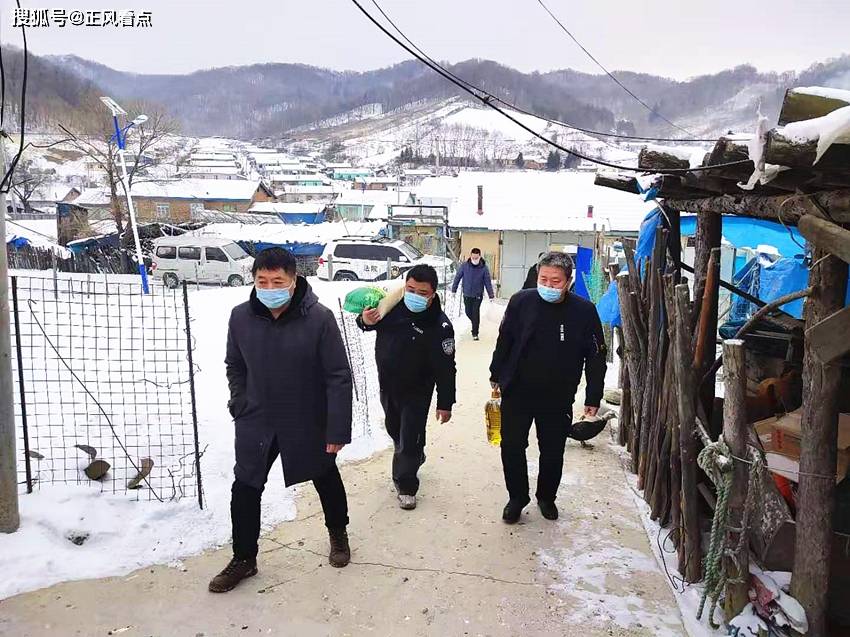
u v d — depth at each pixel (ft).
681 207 14.46
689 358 10.64
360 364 22.76
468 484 15.43
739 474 9.32
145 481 13.51
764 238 28.45
